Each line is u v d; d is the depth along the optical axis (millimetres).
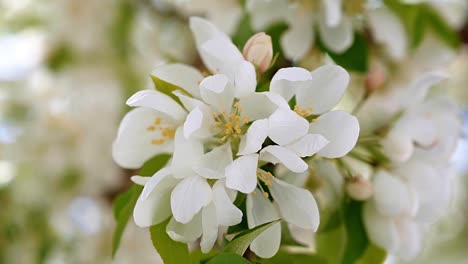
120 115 708
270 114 342
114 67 729
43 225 689
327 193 396
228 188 333
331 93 344
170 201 338
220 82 329
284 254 380
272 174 351
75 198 703
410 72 467
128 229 660
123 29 718
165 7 716
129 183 689
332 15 426
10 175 696
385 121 402
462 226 886
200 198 326
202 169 328
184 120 340
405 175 395
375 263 400
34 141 692
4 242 676
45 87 719
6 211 684
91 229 703
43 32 748
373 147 397
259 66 350
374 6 459
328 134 340
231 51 341
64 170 697
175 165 332
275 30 445
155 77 342
